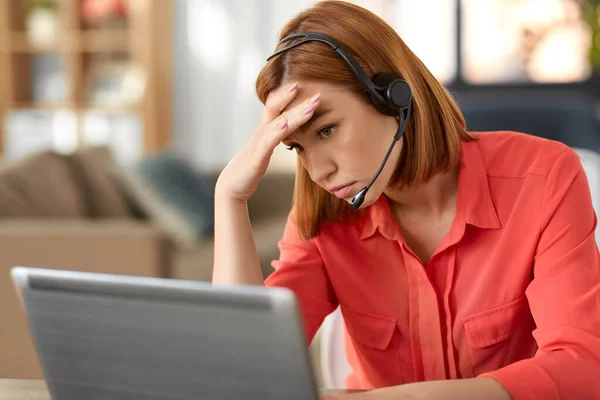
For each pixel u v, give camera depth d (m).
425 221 1.44
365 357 1.50
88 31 6.52
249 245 1.32
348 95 1.21
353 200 1.24
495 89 6.71
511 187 1.39
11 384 1.26
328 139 1.22
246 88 6.66
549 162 1.37
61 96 6.56
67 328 0.92
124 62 6.50
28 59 6.60
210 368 0.85
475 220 1.37
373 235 1.45
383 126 1.24
